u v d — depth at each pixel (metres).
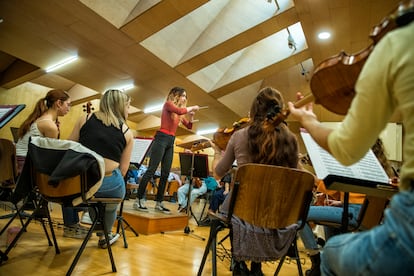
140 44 5.91
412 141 0.54
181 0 4.79
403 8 0.61
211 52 6.28
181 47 6.55
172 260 2.08
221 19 6.15
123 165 1.94
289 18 5.46
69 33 5.71
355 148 0.62
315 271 1.71
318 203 2.75
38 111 2.34
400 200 0.53
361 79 0.61
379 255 0.52
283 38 7.06
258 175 1.22
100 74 7.45
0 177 1.92
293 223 1.31
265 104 1.43
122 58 6.56
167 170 3.28
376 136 0.61
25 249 1.93
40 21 5.39
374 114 0.59
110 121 1.89
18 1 4.87
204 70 7.57
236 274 1.40
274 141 1.34
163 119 3.21
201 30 6.46
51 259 1.78
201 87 7.71
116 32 5.55
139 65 6.82
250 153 1.38
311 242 1.77
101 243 2.17
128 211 3.12
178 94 3.26
